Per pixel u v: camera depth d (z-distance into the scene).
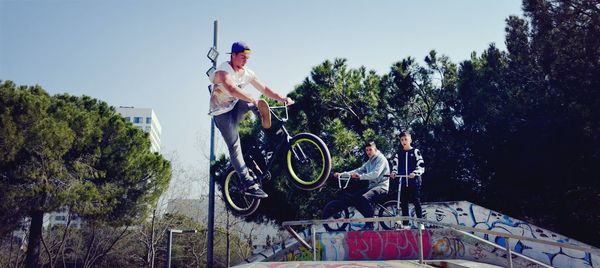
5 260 32.00
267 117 4.63
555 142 12.51
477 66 16.45
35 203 20.03
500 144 13.66
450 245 7.83
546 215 13.61
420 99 17.02
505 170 13.85
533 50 13.77
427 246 7.97
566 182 12.72
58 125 20.08
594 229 12.69
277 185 13.84
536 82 13.80
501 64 15.21
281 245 9.47
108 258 33.69
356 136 15.70
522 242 8.55
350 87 16.52
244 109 4.80
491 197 14.13
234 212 5.66
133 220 23.50
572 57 12.12
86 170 21.36
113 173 22.72
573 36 12.29
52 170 19.94
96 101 25.48
